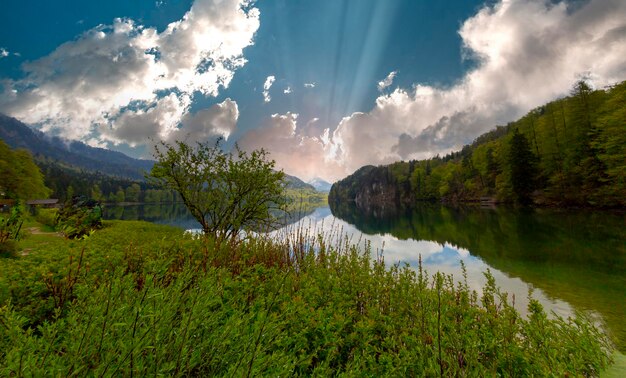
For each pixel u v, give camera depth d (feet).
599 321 27.84
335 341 11.55
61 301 12.78
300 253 29.22
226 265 20.29
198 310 8.43
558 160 166.09
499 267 50.47
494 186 250.37
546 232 84.12
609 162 120.67
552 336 14.11
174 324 8.18
